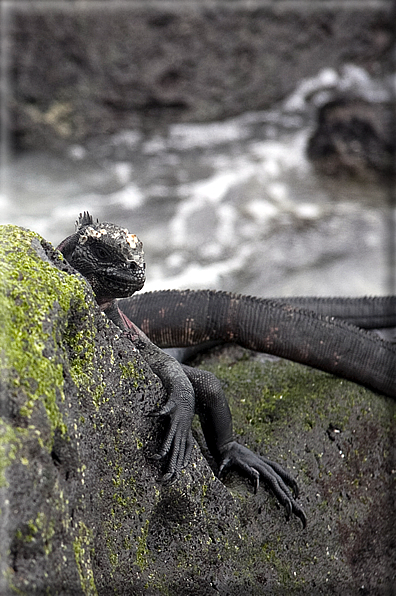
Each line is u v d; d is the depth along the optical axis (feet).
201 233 58.08
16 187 67.26
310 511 19.38
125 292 15.69
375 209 61.93
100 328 13.93
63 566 11.89
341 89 76.13
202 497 16.31
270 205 63.21
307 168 69.51
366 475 21.08
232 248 56.03
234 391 21.97
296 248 55.52
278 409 21.17
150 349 16.52
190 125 76.64
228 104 76.89
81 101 74.33
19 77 73.05
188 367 18.17
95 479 13.60
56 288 12.84
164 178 69.62
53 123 74.28
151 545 15.92
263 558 18.11
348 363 21.38
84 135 75.10
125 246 15.28
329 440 20.66
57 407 12.19
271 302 20.97
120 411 14.33
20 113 73.72
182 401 15.56
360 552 20.63
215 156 73.72
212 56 75.15
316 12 76.18
